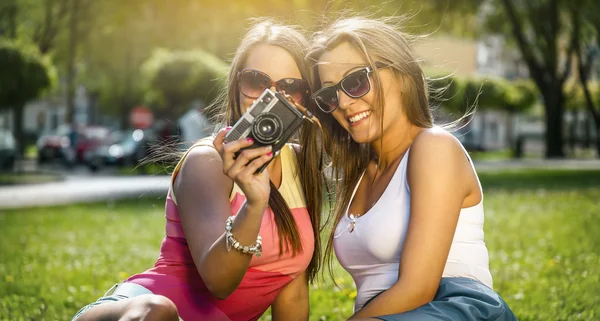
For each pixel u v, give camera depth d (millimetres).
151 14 63250
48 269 12094
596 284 9742
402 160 4875
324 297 9273
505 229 16453
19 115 57719
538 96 80688
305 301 5352
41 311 8469
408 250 4578
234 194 4625
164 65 53531
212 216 4422
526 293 9422
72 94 64375
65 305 9047
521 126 95312
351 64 4934
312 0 38344
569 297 8938
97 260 13023
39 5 59500
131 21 62781
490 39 58531
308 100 5242
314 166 5270
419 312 4449
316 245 5289
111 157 47000
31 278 11219
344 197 5289
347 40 4957
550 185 29547
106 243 15586
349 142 5332
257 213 4020
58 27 60188
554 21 48188
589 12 46062
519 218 18453
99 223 19266
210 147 4672
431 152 4695
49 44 60094
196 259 4348
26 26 61812
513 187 28672
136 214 21406
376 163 5258
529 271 11172
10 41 43125
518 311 8320
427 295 4539
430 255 4551
